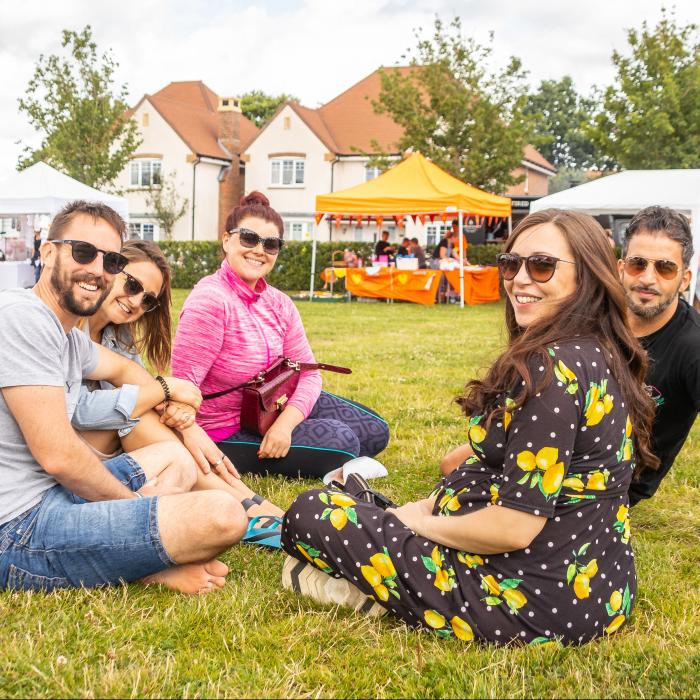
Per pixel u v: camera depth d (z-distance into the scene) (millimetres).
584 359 2219
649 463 2564
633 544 3520
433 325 14203
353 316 16172
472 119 27438
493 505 2270
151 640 2373
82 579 2615
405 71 42188
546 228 2326
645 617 2713
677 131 25109
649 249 3301
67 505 2619
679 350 3389
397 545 2453
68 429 2529
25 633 2338
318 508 2590
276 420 4219
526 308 2363
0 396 2492
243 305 4141
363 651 2375
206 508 2586
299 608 2631
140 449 3098
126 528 2559
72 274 2498
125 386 3176
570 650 2350
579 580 2320
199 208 41156
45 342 2486
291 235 40594
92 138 29672
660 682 2279
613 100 25531
